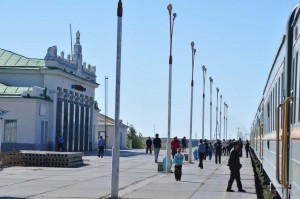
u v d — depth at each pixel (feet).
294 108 34.53
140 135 302.25
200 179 92.79
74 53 206.18
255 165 136.26
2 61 189.57
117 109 63.67
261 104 96.63
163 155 197.47
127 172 109.09
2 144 168.76
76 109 207.51
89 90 224.74
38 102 171.83
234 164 72.90
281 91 45.34
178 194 68.13
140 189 74.38
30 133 169.37
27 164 121.08
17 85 185.37
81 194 66.64
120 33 64.03
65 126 194.39
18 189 72.33
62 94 190.39
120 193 68.85
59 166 120.06
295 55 35.76
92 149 228.63
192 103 158.61
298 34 34.60
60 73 185.16
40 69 182.70
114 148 63.16
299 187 31.07
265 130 74.90
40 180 86.69
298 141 31.81
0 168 112.47
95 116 235.61
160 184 82.48
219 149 150.20
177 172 88.89
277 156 42.14
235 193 70.08
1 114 139.95
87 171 107.96
